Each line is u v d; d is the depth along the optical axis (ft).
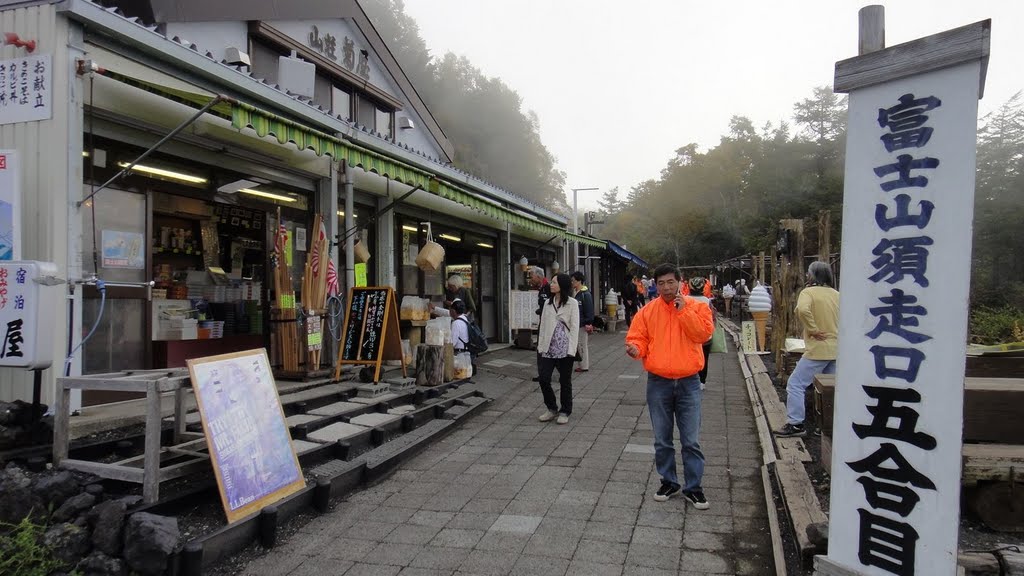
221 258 27.07
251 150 23.81
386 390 24.25
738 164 173.17
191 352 23.49
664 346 15.30
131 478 12.68
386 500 16.01
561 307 24.12
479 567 12.28
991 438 14.23
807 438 19.76
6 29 15.94
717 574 11.82
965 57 8.02
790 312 32.32
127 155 19.66
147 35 17.61
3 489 12.16
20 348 13.33
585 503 15.61
